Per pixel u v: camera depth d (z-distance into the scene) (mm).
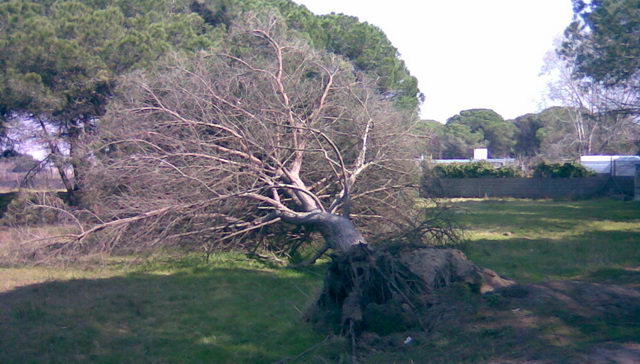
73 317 9484
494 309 8117
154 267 13867
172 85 14617
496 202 35750
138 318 9500
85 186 14562
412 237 11867
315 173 14969
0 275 12961
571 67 44500
